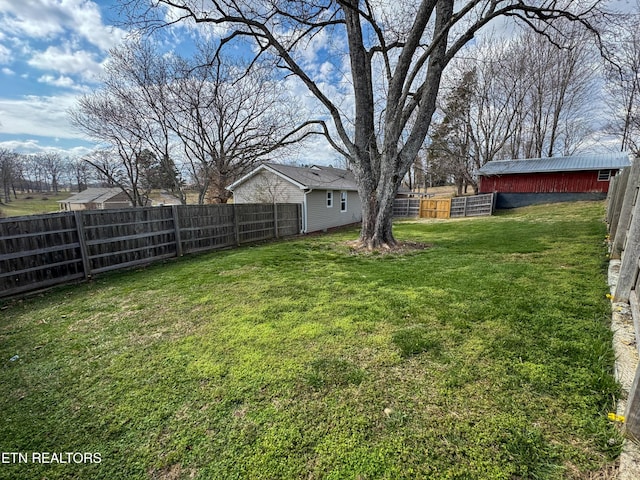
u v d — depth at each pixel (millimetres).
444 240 8250
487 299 3494
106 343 2912
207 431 1762
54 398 2125
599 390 1878
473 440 1589
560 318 2875
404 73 6398
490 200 15344
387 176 6859
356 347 2598
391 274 4863
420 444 1588
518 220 11781
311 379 2182
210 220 8250
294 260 6371
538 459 1461
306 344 2689
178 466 1551
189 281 5016
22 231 4629
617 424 1603
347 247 7684
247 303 3807
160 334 3055
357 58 6938
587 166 14742
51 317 3658
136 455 1629
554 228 8648
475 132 20109
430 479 1397
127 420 1883
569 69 17156
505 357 2307
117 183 19578
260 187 13641
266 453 1591
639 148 16734
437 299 3605
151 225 6723
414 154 6742
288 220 11531
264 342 2760
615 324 2654
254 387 2127
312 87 7133
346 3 5777
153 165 20047
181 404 2000
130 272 5930
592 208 12250
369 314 3277
